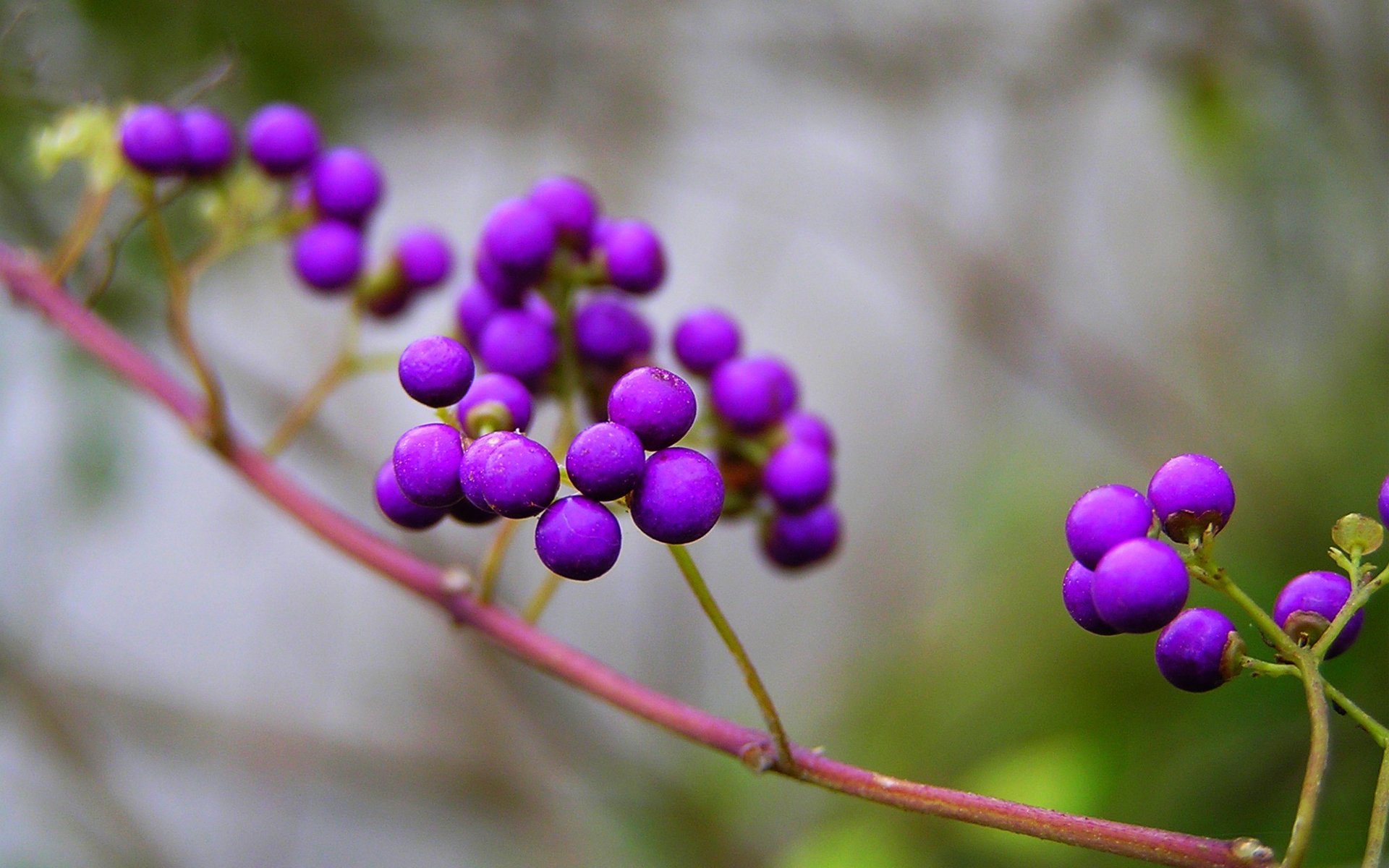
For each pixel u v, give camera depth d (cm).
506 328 19
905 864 27
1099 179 39
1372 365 33
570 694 36
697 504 17
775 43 37
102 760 36
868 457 45
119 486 28
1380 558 28
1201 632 17
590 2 35
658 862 33
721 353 19
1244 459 34
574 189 19
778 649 43
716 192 41
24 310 20
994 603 37
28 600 33
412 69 32
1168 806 27
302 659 41
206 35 28
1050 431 41
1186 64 33
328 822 40
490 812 38
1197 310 37
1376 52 32
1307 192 33
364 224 21
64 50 26
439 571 19
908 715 36
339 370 20
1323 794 26
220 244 20
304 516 19
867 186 40
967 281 39
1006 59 36
